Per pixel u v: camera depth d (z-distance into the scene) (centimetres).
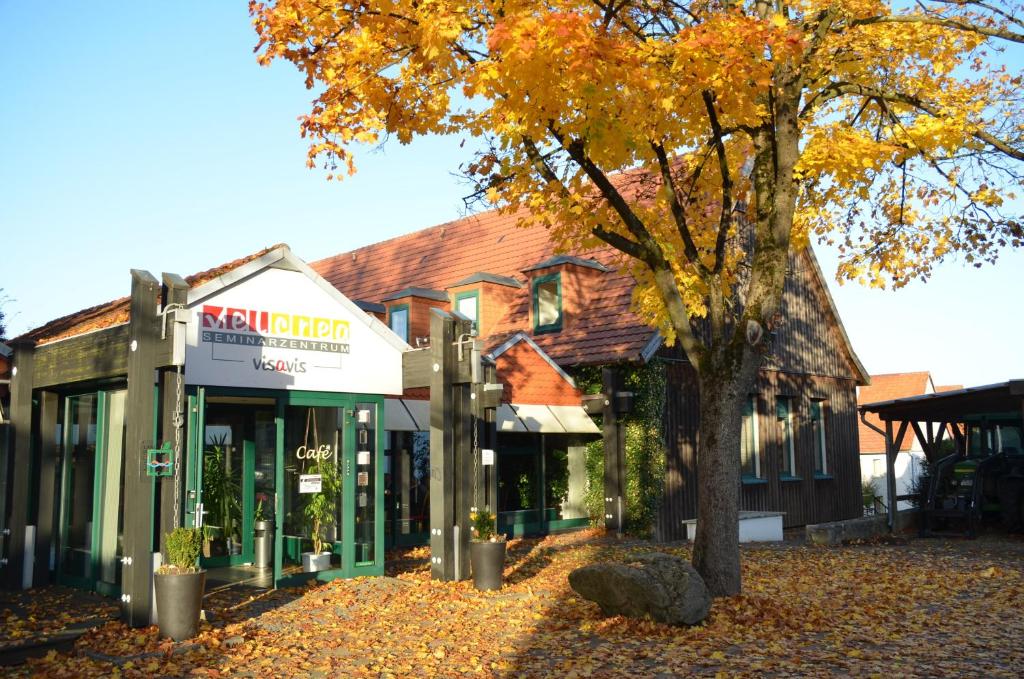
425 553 1634
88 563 1194
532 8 950
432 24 916
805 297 2595
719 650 838
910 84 1278
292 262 1219
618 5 1088
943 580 1260
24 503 1234
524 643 896
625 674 758
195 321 1109
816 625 946
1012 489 2009
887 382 5259
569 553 1587
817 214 1349
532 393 1919
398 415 1661
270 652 852
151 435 937
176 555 894
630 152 1100
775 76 1096
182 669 787
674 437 1988
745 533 1916
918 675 741
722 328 1123
